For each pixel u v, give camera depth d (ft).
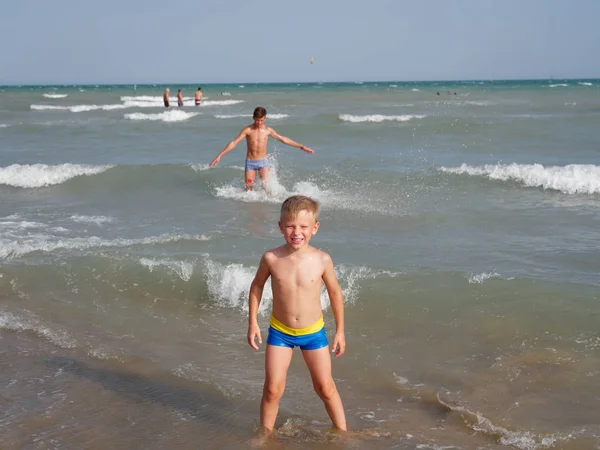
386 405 12.78
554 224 27.55
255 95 181.98
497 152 50.93
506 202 32.48
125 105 134.00
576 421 11.88
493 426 11.78
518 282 18.58
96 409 12.64
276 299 11.39
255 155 34.83
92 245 23.84
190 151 55.01
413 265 20.95
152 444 11.28
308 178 39.17
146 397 13.20
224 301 18.81
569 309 16.80
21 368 14.65
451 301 17.66
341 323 11.75
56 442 11.32
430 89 264.72
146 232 26.84
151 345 16.01
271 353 11.43
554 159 46.73
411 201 32.81
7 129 73.41
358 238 25.36
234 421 12.14
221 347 15.83
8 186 38.86
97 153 54.03
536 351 14.80
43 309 18.45
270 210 31.48
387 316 17.11
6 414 12.41
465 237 25.39
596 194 34.24
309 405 12.86
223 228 27.37
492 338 15.61
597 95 169.07
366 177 39.01
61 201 35.04
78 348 15.83
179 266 20.44
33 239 25.34
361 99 152.46
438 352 15.07
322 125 67.10
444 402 12.75
